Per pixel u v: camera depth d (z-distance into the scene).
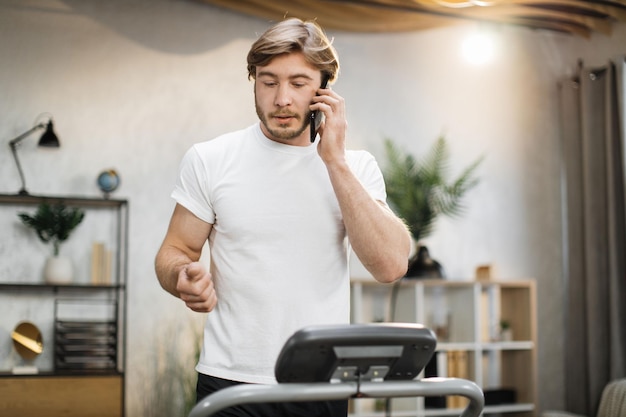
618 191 6.32
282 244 1.89
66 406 5.29
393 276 1.88
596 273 6.41
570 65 7.01
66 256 5.76
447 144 6.68
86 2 5.94
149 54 6.04
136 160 5.94
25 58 5.80
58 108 5.82
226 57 6.20
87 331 5.59
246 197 1.90
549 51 7.05
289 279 1.88
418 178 6.21
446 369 6.14
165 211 5.97
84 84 5.89
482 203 6.77
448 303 6.53
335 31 6.47
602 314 6.38
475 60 6.51
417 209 6.15
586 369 6.50
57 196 5.70
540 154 6.97
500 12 6.23
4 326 5.64
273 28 1.83
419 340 1.50
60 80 5.85
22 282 5.67
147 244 5.92
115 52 5.97
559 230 6.99
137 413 5.80
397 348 1.51
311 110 1.85
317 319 1.88
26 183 5.73
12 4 5.81
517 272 6.83
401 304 6.23
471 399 1.64
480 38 6.43
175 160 6.02
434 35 6.73
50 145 5.57
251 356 1.86
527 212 6.90
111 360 5.61
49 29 5.86
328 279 1.91
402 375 1.58
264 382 1.85
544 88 7.02
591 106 6.54
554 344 6.93
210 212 1.96
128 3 6.02
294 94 1.83
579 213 6.61
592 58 6.75
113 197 5.87
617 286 6.25
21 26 5.81
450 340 6.43
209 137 6.11
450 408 6.07
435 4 5.84
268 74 1.83
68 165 5.81
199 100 6.11
